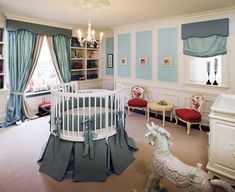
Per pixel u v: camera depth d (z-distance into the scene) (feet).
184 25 14.48
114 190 7.54
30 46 15.38
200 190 5.83
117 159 8.97
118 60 19.49
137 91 17.58
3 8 12.42
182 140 11.93
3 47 13.99
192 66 14.87
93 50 21.79
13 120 14.66
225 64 13.00
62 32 17.39
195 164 9.21
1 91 14.08
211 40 13.32
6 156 9.94
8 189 7.48
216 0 10.81
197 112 13.15
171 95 16.03
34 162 9.42
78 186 7.78
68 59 18.44
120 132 9.46
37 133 12.98
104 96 8.79
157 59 16.52
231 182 7.15
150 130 7.28
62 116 8.80
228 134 7.00
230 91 12.97
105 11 12.95
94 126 8.68
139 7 12.01
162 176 6.92
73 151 8.60
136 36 17.71
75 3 11.10
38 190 7.46
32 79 16.99
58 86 12.12
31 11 13.05
